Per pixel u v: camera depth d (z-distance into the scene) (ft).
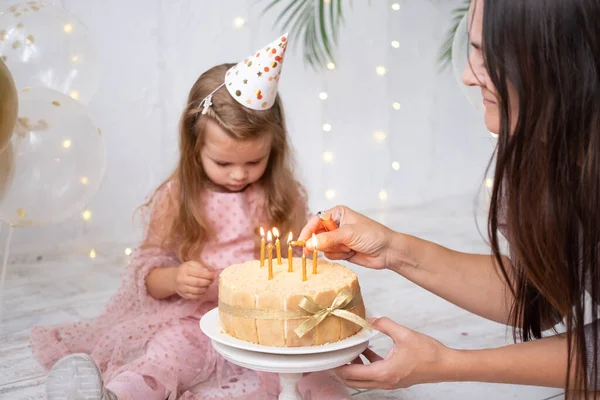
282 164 5.97
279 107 5.90
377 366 3.73
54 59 5.93
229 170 5.51
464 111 12.84
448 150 12.87
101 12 9.62
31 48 5.84
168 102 10.27
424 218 12.07
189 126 5.62
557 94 3.01
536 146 3.13
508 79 3.12
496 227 3.43
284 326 3.72
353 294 3.97
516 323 4.07
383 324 3.79
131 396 4.52
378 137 12.30
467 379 3.73
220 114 5.28
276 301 3.73
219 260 5.77
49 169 5.18
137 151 10.20
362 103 12.07
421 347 3.69
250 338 3.81
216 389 4.97
